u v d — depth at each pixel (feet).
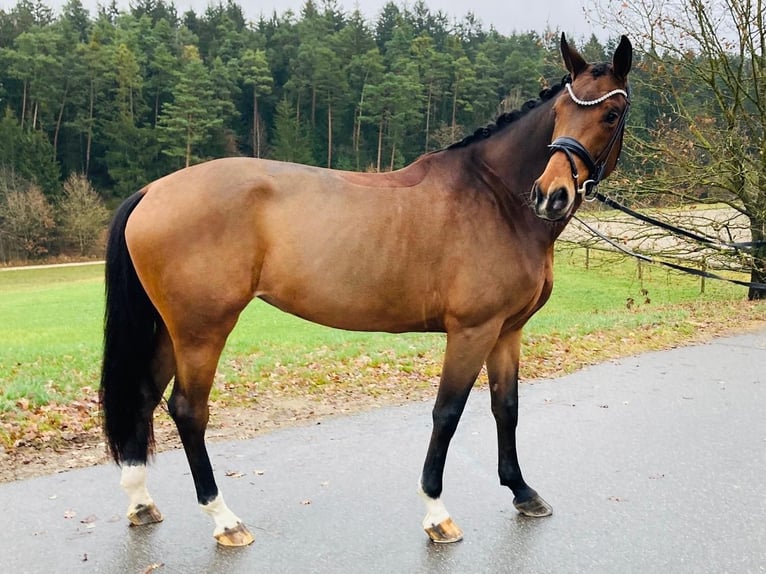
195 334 10.49
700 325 35.63
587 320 36.91
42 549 10.27
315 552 10.28
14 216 141.59
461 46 188.24
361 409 18.93
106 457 14.57
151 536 10.78
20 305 71.92
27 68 172.35
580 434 16.35
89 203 152.87
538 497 11.75
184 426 10.53
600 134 10.16
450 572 9.68
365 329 11.04
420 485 10.78
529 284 10.69
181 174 10.91
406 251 10.50
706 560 10.03
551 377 23.22
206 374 10.61
